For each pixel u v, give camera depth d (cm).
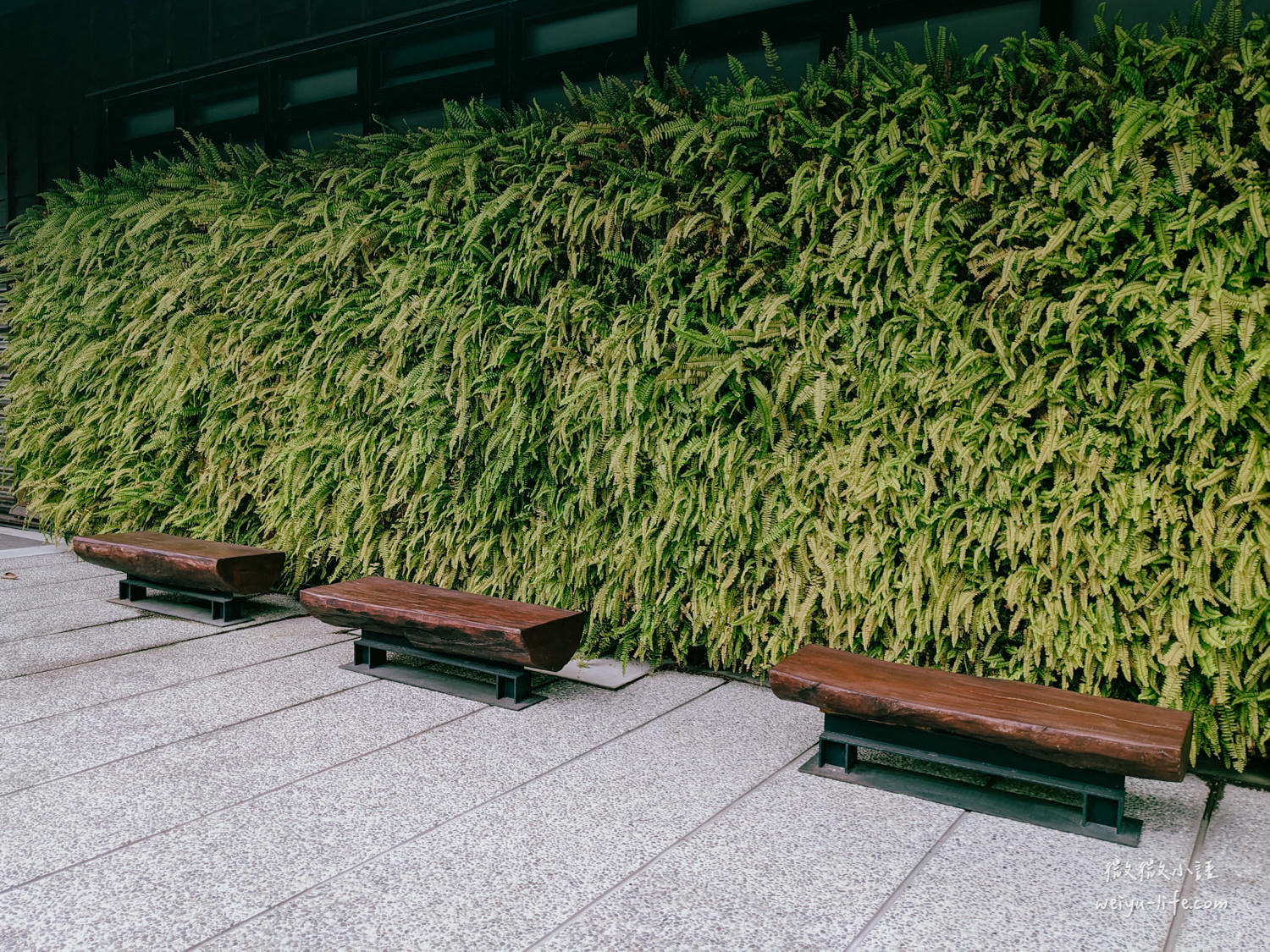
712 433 483
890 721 361
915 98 430
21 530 973
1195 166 367
